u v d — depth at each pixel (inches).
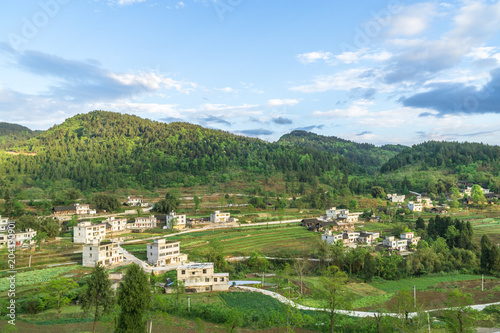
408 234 5339.6
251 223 6806.1
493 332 2369.6
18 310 2600.9
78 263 4079.7
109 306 2357.3
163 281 3459.6
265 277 3961.6
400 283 3799.2
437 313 2763.3
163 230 6190.9
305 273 4217.5
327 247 4490.7
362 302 3120.1
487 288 3535.9
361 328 2369.6
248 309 2765.7
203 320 2573.8
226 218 6963.6
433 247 4704.7
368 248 4859.7
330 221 6604.3
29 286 3189.0
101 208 7357.3
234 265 4320.9
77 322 2402.8
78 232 5118.1
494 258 4084.6
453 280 3880.4
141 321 1888.5
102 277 2396.7
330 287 2390.5
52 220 5634.8
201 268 3339.1
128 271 1930.4
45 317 2493.8
